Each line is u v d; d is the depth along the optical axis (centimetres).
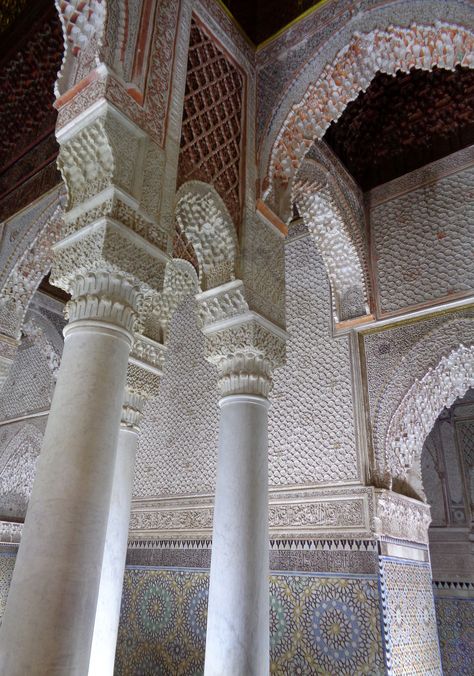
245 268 246
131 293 186
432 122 386
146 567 406
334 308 377
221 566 200
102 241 177
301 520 338
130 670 382
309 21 288
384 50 263
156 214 201
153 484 433
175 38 243
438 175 371
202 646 350
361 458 330
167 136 219
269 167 273
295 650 311
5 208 399
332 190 363
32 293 380
